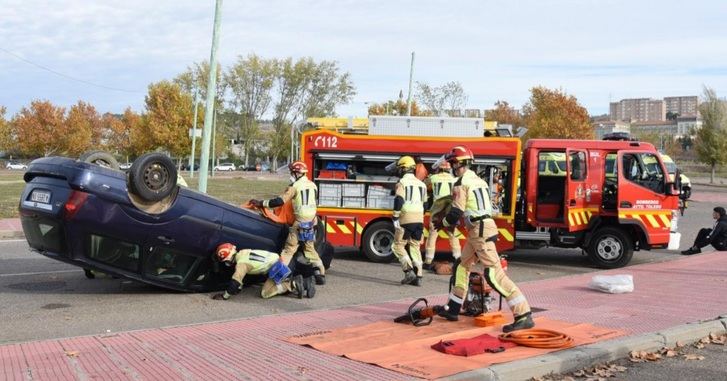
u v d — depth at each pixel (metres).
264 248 10.03
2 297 9.59
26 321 8.08
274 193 34.81
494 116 61.00
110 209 8.73
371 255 13.48
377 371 5.73
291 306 9.12
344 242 13.58
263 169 94.81
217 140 75.94
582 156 13.05
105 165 9.80
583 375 6.03
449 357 6.12
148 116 61.59
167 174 8.96
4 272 11.80
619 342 6.67
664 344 6.94
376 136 13.44
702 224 23.39
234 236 9.73
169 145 61.00
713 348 7.01
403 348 6.48
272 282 9.56
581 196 13.03
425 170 13.18
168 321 8.16
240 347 6.60
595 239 13.17
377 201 13.47
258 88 76.38
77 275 11.51
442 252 14.62
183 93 63.09
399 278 11.65
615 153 12.98
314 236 10.26
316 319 8.05
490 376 5.63
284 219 10.27
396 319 7.74
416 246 10.88
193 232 9.38
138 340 6.89
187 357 6.20
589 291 10.13
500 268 7.24
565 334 6.73
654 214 12.91
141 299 9.50
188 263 9.64
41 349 6.49
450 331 7.28
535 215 13.15
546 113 51.84
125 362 6.03
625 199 12.83
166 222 9.14
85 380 5.48
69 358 6.16
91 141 88.12
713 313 8.27
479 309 7.89
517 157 13.00
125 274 9.22
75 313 8.55
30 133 78.25
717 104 59.56
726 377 5.98
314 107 76.44
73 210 8.53
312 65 75.75
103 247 8.97
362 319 8.05
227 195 32.84
